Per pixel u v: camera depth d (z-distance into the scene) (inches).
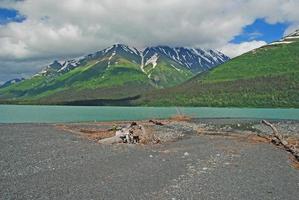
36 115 5152.6
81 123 3159.5
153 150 1518.2
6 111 6555.1
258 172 1133.7
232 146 1740.9
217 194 866.1
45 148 1451.8
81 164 1158.3
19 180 931.3
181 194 855.1
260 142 1956.2
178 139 2011.6
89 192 848.3
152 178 1000.2
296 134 2397.9
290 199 852.6
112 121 3582.7
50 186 887.7
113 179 977.5
